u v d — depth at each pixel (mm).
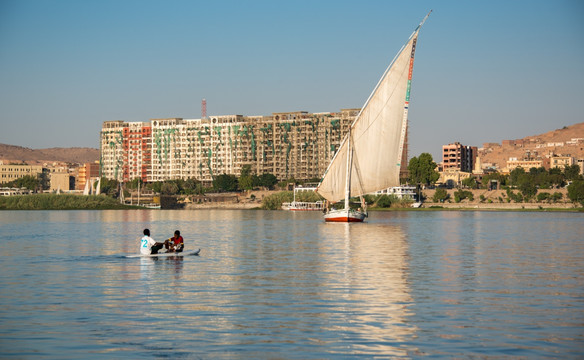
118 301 34969
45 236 94000
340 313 31734
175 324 29406
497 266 51031
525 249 67750
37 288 39438
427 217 177875
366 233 98875
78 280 43000
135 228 120875
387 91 121875
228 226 128000
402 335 27406
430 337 27062
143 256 58531
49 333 27781
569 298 35750
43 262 54219
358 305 33719
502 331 28016
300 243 76938
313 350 25250
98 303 34406
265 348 25547
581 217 180375
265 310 32438
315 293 37469
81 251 65875
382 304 33969
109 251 65875
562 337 27000
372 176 126438
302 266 51000
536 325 29094
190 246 72812
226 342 26391
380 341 26484
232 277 44375
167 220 166875
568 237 89000
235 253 62906
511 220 156250
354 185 130125
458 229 111875
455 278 43719
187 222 152375
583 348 25375
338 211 137625
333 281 42312
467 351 25047
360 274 45875
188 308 33000
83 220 165375
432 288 39250
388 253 62781
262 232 103312
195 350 25266
